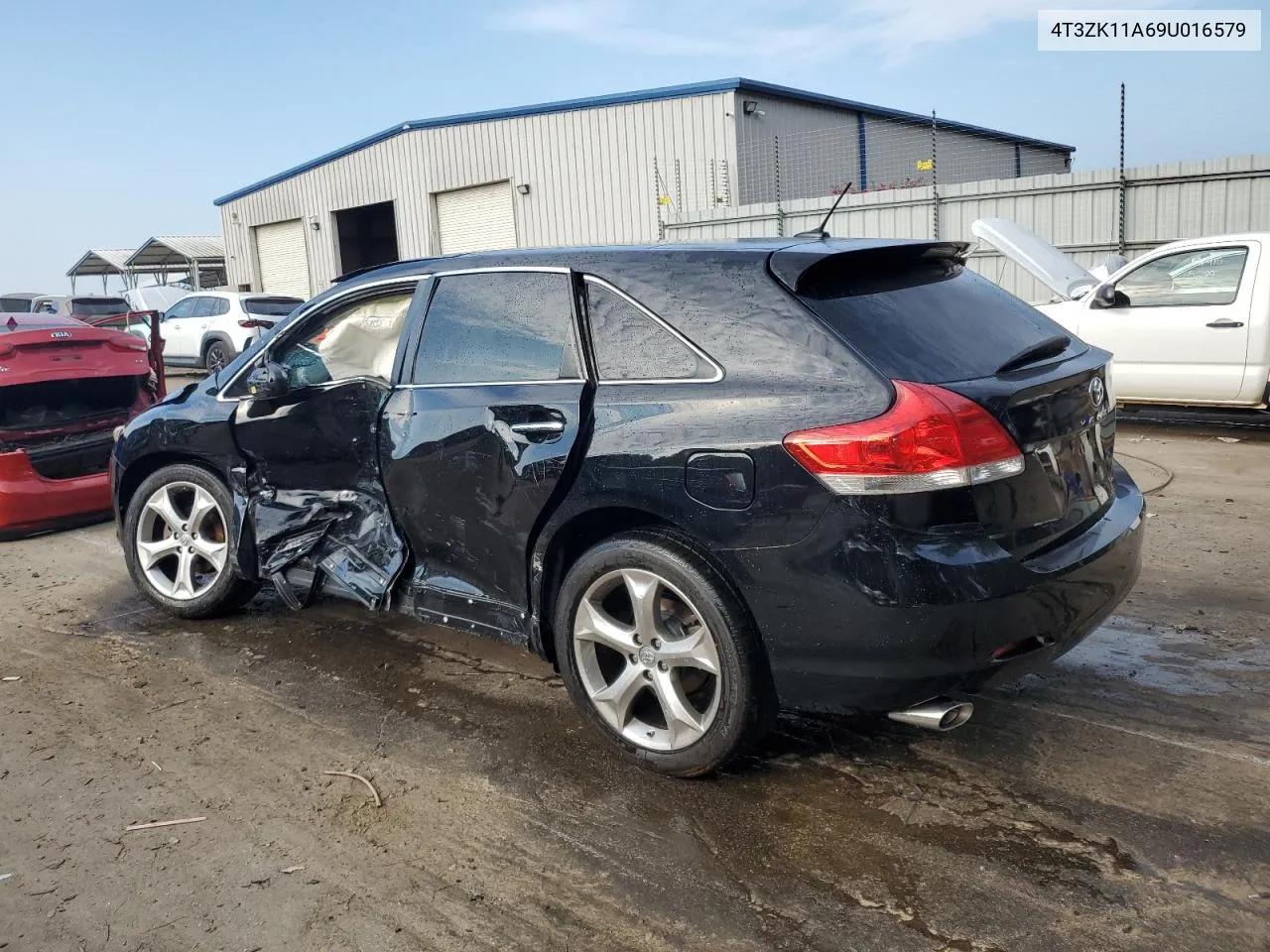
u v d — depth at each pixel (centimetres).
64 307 2058
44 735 380
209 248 3759
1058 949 243
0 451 671
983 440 278
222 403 462
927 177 2744
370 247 3095
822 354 293
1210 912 253
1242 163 1384
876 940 249
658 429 312
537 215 2400
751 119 2127
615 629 331
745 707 304
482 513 362
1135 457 822
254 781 340
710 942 251
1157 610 466
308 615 503
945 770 328
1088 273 1067
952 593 273
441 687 412
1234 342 884
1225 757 329
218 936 261
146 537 502
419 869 287
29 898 279
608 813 312
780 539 288
